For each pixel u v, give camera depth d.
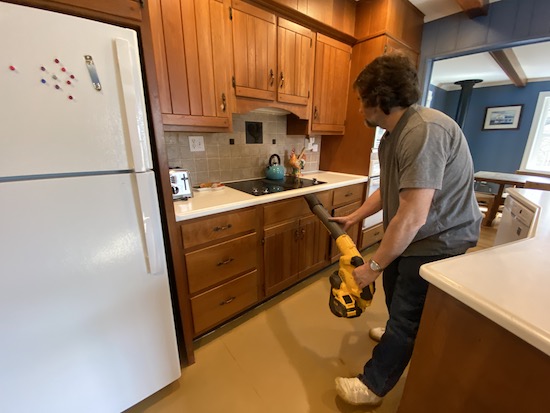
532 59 3.52
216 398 1.19
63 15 0.69
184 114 1.37
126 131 0.85
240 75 1.56
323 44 1.97
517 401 0.51
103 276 0.90
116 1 0.81
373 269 0.91
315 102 2.06
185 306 1.29
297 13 1.71
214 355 1.42
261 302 1.85
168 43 1.25
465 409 0.61
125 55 0.80
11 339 0.78
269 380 1.28
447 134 0.83
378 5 1.98
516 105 4.95
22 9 0.64
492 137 5.33
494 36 2.07
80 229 0.83
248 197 1.53
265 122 2.14
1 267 0.73
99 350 0.95
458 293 0.55
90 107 0.78
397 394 1.21
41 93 0.70
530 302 0.51
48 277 0.80
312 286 2.06
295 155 2.20
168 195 1.10
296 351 1.45
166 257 1.22
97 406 1.00
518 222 1.47
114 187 0.86
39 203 0.75
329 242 2.18
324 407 1.15
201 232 1.30
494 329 0.52
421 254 0.95
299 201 1.79
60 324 0.85
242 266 1.55
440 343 0.65
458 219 0.92
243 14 1.49
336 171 2.58
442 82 5.20
